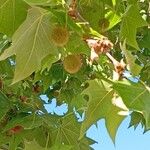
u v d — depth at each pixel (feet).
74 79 18.92
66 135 15.42
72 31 11.78
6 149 16.14
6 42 14.73
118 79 10.42
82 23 11.32
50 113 15.25
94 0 13.47
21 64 11.41
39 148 13.51
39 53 11.55
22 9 11.51
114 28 15.12
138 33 17.54
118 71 10.43
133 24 13.14
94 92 11.08
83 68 16.31
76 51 12.16
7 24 11.57
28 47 11.43
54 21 11.55
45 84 18.11
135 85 10.26
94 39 11.23
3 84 16.25
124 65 10.43
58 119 15.19
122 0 13.35
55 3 11.06
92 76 16.85
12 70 16.70
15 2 11.44
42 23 11.48
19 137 15.20
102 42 10.66
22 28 11.20
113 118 11.12
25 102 16.12
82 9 13.52
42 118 14.83
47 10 11.20
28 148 13.42
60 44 11.55
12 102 15.57
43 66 13.09
